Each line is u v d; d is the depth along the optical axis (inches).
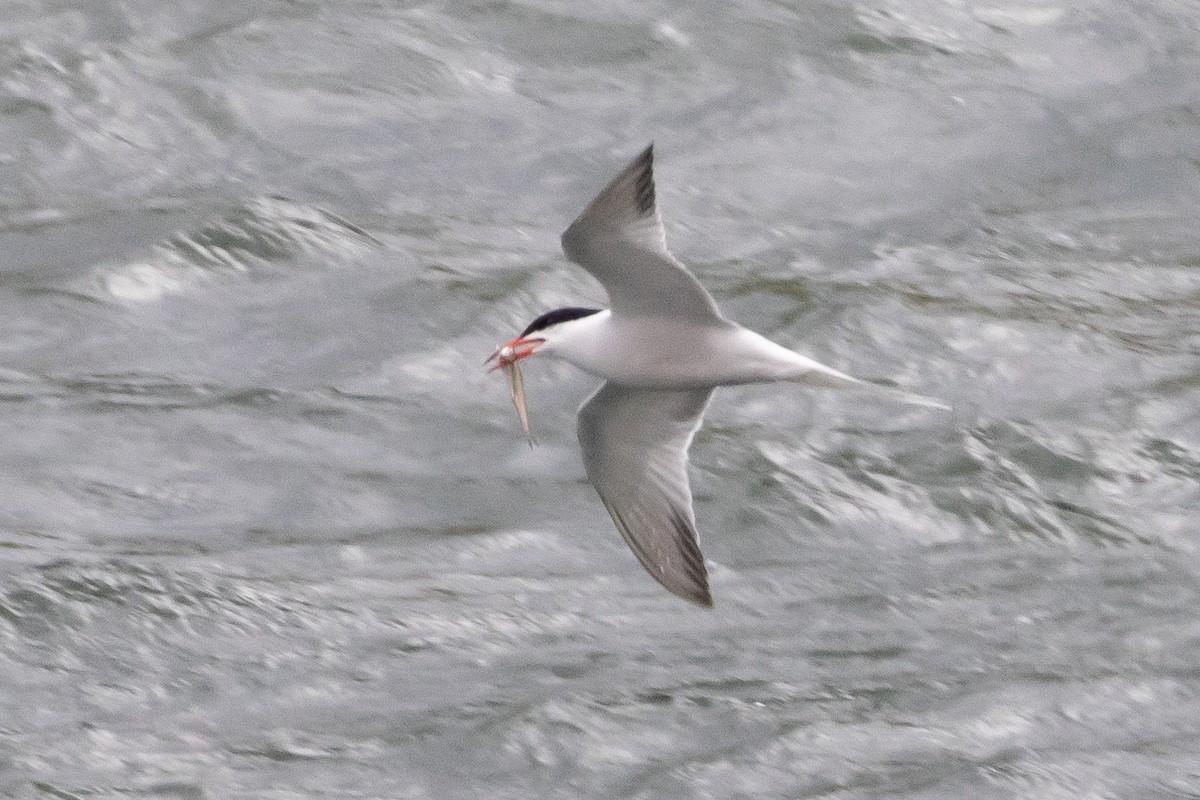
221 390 661.9
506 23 896.3
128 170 792.9
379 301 711.1
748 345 370.3
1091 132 855.7
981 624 528.7
